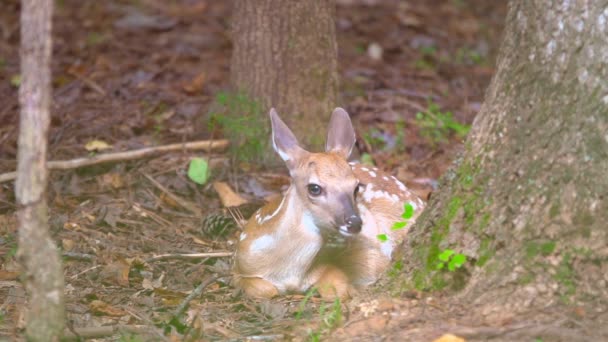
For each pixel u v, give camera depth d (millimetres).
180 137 14797
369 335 8320
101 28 20672
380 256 10414
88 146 13906
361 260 10320
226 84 17188
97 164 13281
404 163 14578
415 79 18766
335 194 9547
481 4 24688
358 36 21141
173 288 10328
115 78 17375
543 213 8320
